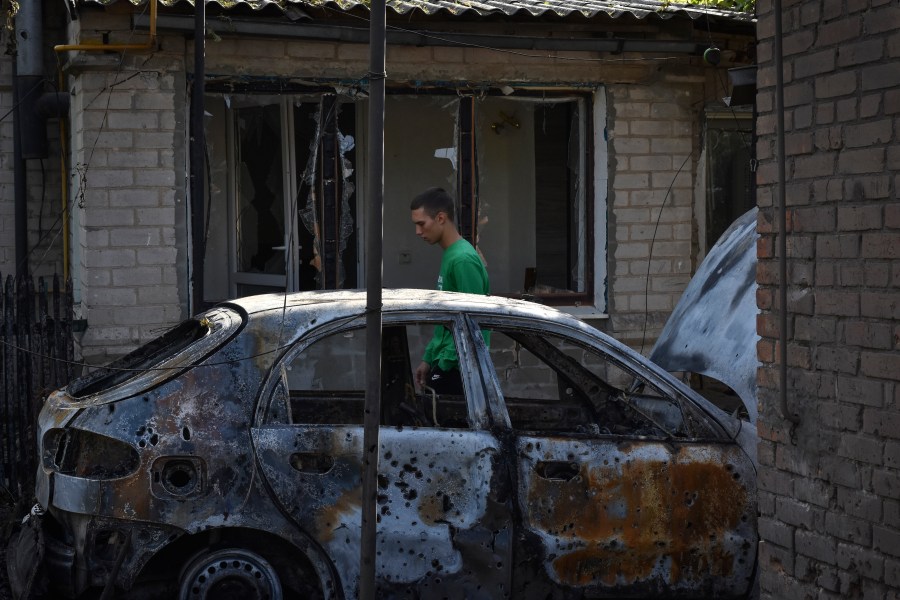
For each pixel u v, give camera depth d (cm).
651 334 895
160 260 782
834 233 354
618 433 527
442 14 793
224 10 745
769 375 387
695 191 920
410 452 437
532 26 833
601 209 889
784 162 373
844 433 352
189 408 425
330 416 542
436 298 480
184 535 417
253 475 422
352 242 882
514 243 923
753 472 471
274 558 438
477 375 461
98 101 762
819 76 359
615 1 916
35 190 955
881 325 336
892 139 331
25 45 884
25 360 677
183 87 777
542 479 448
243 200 855
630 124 882
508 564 439
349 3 772
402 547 430
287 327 450
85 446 429
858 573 348
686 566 461
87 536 415
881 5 334
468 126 865
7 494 671
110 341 771
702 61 895
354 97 833
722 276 588
